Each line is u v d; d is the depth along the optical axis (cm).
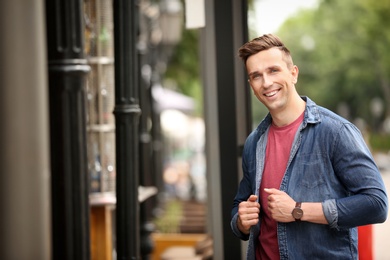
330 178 371
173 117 2409
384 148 5156
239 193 412
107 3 674
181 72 2444
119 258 516
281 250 376
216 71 552
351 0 5144
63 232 356
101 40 673
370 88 5459
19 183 324
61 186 354
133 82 516
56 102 353
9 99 323
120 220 516
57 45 353
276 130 386
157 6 1470
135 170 516
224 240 550
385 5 4881
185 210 1598
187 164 2339
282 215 368
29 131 325
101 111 668
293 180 376
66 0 353
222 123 552
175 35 1477
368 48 5169
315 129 375
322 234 371
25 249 326
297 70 387
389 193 1581
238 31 550
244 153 405
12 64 323
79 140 355
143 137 871
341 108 5566
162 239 1014
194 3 575
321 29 5319
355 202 362
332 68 5400
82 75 354
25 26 325
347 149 367
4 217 324
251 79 381
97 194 661
